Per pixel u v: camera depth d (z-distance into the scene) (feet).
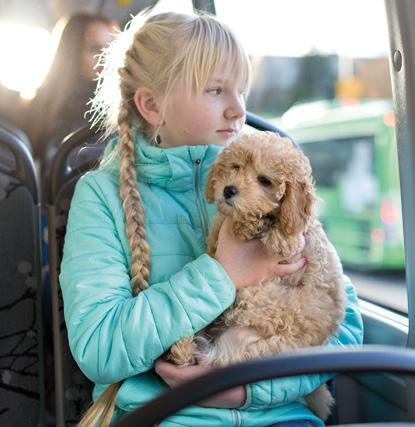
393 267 18.30
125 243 5.14
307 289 4.99
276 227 4.89
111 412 4.84
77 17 7.73
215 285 4.68
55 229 6.22
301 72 22.53
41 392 6.21
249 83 5.61
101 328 4.63
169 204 5.45
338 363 3.12
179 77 5.36
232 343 4.78
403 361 3.17
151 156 5.45
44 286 7.34
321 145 21.54
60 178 6.25
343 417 6.08
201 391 3.05
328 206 20.89
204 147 5.41
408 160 4.92
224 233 5.00
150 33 5.60
